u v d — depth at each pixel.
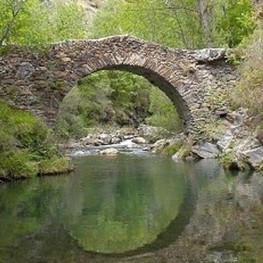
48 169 16.33
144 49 21.70
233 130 20.73
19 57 20.09
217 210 9.67
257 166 16.44
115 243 7.45
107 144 32.28
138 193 12.16
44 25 32.06
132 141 32.28
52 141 18.03
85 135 35.75
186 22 27.61
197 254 6.70
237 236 7.55
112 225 8.70
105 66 21.20
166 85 22.88
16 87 20.02
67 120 34.53
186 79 22.25
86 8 62.78
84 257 6.75
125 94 46.50
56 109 20.52
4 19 17.55
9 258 6.71
